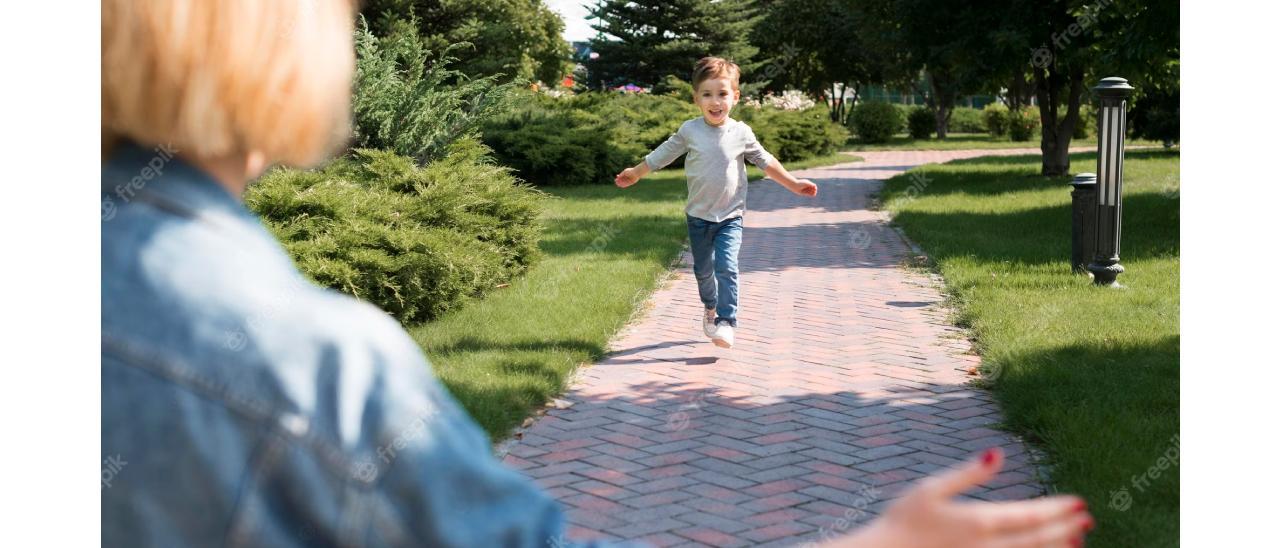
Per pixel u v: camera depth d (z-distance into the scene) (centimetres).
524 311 830
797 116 3147
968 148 4141
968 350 732
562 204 1756
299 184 788
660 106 2814
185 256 84
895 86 5162
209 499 79
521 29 2903
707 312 738
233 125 86
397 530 81
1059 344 691
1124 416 525
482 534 83
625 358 722
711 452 529
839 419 582
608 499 468
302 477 79
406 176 940
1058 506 85
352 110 1342
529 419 580
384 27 2427
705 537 426
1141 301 845
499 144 2183
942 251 1148
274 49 87
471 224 927
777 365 703
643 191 2030
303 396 81
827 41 4456
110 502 80
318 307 85
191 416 79
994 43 1877
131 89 85
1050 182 2078
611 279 980
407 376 85
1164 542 386
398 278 764
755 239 1370
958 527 84
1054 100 2230
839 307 905
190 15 85
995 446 532
